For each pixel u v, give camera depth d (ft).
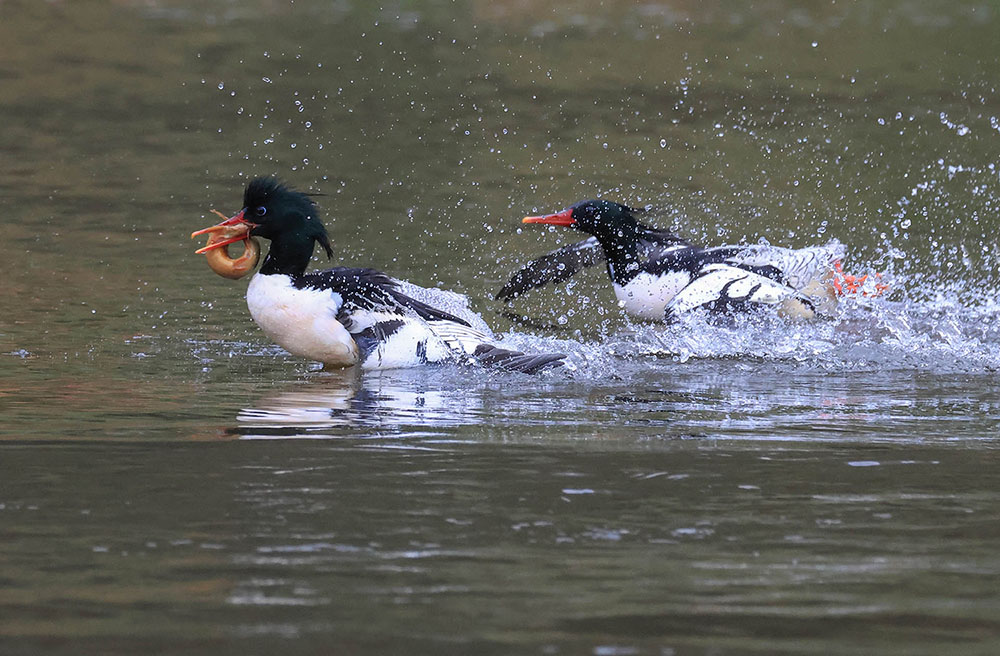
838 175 71.77
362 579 21.09
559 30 117.70
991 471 27.96
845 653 18.51
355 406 34.40
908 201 66.80
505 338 43.57
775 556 22.35
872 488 26.58
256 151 75.15
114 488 25.91
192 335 43.70
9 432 30.58
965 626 19.43
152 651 18.35
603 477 27.14
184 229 59.06
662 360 40.91
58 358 40.04
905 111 88.28
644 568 21.70
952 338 44.04
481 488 26.21
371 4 127.54
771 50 109.70
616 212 49.16
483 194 66.69
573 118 85.56
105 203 63.21
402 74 98.32
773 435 31.35
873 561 22.13
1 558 21.85
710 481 26.96
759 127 83.46
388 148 76.54
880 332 44.39
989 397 36.37
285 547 22.53
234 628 19.13
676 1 130.93
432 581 21.01
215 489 25.91
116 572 21.27
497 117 85.56
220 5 125.59
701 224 62.23
